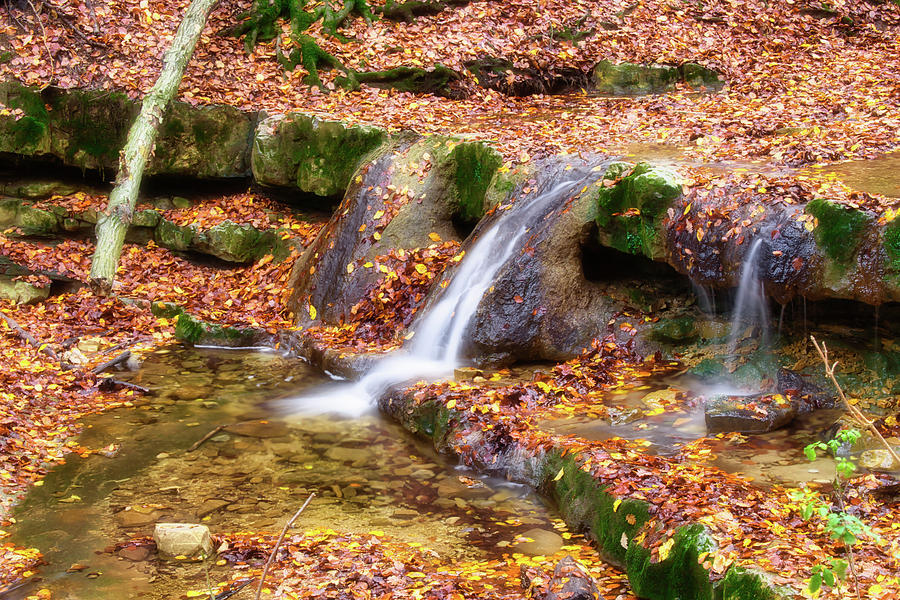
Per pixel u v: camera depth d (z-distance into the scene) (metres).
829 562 4.05
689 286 7.91
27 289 10.40
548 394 7.15
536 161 9.08
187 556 5.25
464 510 5.88
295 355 9.38
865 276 6.19
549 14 14.72
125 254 11.59
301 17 13.80
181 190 12.45
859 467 5.51
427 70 13.25
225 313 10.23
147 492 6.21
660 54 14.17
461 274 8.72
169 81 11.50
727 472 5.55
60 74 12.19
